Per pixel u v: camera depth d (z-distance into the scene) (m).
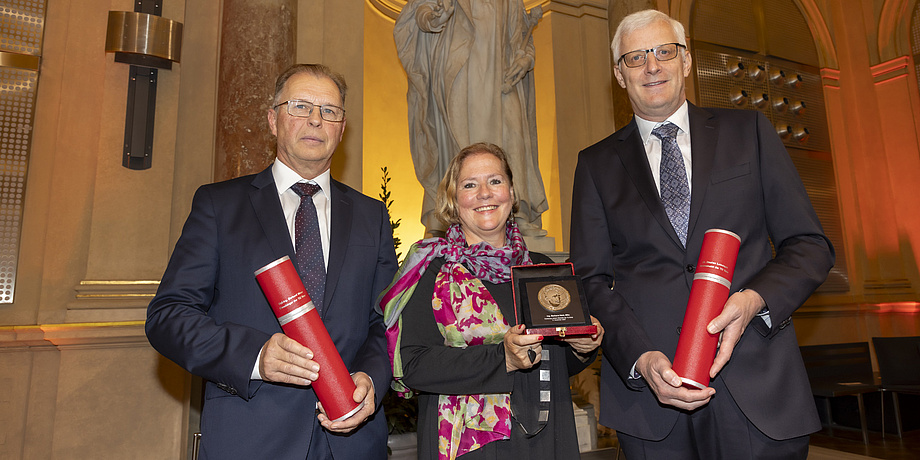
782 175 1.58
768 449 1.46
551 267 1.52
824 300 7.35
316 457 1.57
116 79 4.21
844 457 4.55
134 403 3.83
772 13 7.84
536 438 1.64
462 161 1.87
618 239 1.72
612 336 1.53
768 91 7.57
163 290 1.57
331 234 1.76
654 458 1.57
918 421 5.58
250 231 1.68
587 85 6.67
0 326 3.77
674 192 1.67
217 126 4.25
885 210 7.70
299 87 1.76
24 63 4.09
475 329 1.67
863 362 6.67
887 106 7.85
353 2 5.41
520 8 4.86
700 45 7.21
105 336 3.77
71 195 4.06
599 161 1.83
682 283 1.56
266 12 4.33
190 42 4.57
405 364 1.63
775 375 1.48
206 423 1.55
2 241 3.91
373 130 6.05
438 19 4.58
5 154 3.98
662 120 1.76
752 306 1.36
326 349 1.35
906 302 7.20
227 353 1.43
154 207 4.15
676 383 1.28
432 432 1.66
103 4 4.31
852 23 8.22
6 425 3.62
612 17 6.69
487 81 4.61
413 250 1.75
